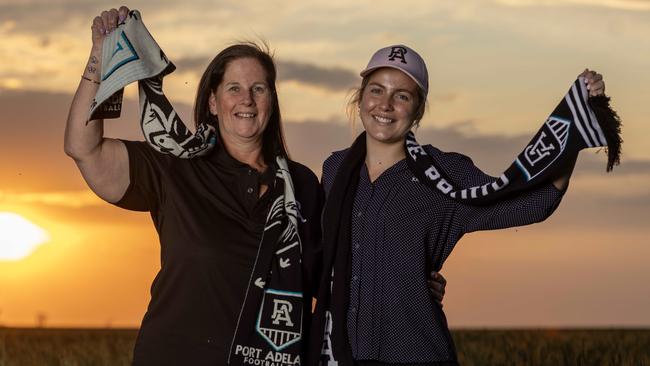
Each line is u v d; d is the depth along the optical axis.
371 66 7.28
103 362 13.81
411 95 7.27
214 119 7.59
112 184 7.13
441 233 7.30
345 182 7.37
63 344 17.67
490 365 13.54
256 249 7.20
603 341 16.88
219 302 7.07
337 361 7.18
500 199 7.16
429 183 7.23
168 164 7.25
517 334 20.98
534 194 7.10
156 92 7.25
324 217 7.42
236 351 7.07
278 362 7.19
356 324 7.18
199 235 7.10
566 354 13.88
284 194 7.42
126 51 7.08
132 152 7.18
